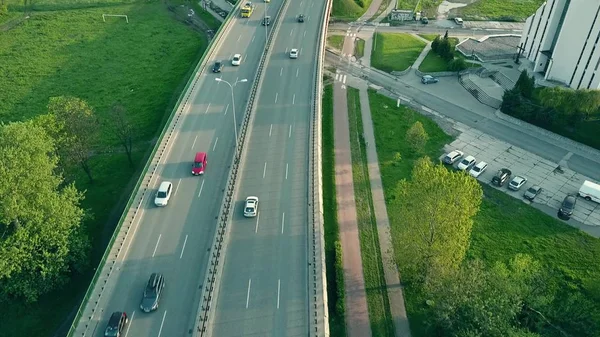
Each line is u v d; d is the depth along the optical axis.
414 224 65.56
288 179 80.12
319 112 95.19
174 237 70.19
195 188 79.00
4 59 135.38
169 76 127.81
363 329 66.88
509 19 167.50
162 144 87.62
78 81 125.38
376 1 182.62
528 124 110.00
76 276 74.31
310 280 63.03
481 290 60.91
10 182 64.38
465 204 62.12
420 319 68.19
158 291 60.97
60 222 67.88
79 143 83.50
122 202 88.69
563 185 94.12
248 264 65.25
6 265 63.19
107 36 148.38
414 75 132.75
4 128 69.81
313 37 128.50
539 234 82.81
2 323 68.56
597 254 79.06
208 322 57.59
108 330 56.44
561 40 114.19
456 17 168.62
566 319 65.69
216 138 90.06
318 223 70.88
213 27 156.38
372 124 111.44
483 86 124.62
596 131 104.50
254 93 100.69
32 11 165.25
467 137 107.62
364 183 93.75
